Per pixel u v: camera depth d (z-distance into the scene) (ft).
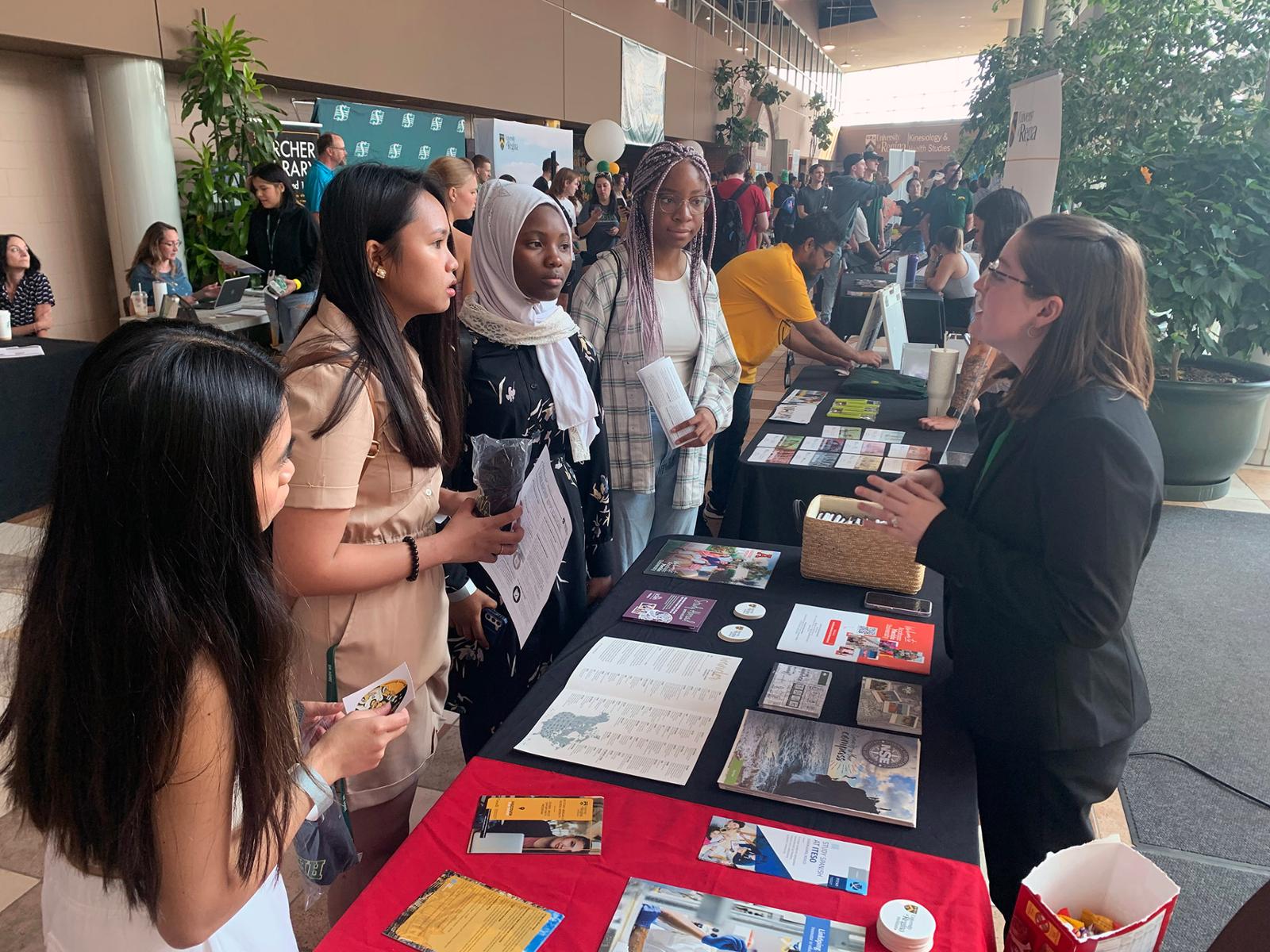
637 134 45.57
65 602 2.15
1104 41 16.10
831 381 12.57
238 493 2.23
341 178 3.94
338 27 24.04
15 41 16.46
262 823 2.43
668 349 7.97
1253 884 6.51
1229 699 8.93
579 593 6.07
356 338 3.93
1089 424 3.82
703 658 4.97
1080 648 4.08
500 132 31.04
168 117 20.04
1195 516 13.93
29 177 18.29
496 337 5.67
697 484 8.44
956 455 8.80
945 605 5.13
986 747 4.63
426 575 4.51
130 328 2.24
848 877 3.31
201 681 2.19
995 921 5.81
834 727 4.29
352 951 2.97
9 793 2.40
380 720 2.98
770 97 63.62
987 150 20.61
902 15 73.26
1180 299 13.21
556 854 3.43
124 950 2.68
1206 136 14.88
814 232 12.50
